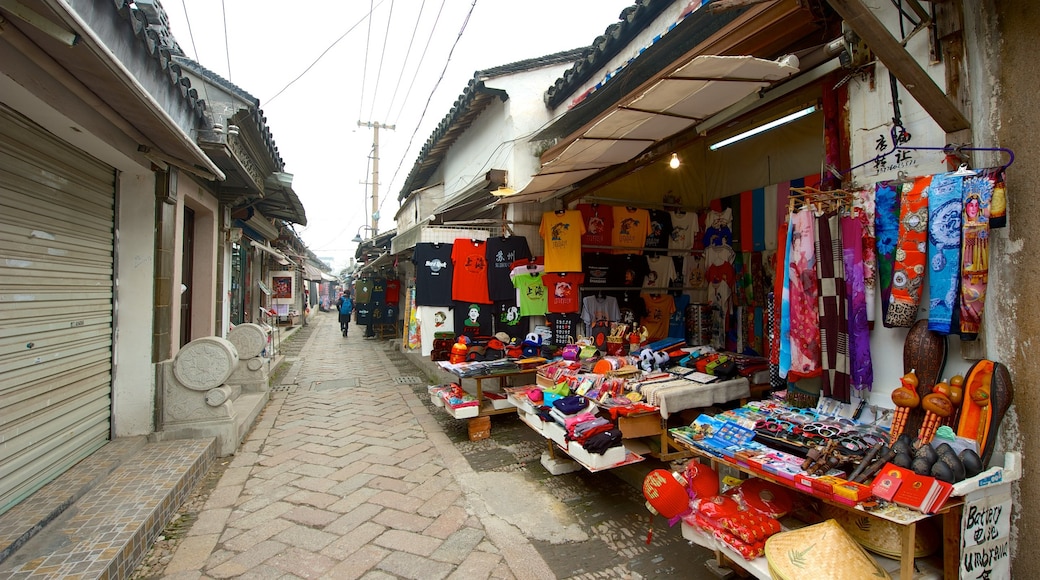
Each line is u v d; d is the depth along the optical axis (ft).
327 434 17.78
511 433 17.72
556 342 18.52
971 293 6.66
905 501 6.03
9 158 9.87
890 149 8.06
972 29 6.97
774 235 15.62
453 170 31.40
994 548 6.38
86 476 11.54
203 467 13.60
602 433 11.09
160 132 12.44
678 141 12.34
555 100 20.81
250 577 8.93
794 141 15.42
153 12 15.15
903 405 7.21
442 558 9.53
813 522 8.09
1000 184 6.49
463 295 20.15
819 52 8.55
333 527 10.77
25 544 8.67
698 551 9.78
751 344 16.53
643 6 14.75
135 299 14.62
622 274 18.79
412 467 14.37
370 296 55.16
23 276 10.30
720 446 8.76
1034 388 6.35
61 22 7.02
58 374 11.57
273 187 25.86
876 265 8.07
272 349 31.94
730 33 9.27
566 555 9.64
